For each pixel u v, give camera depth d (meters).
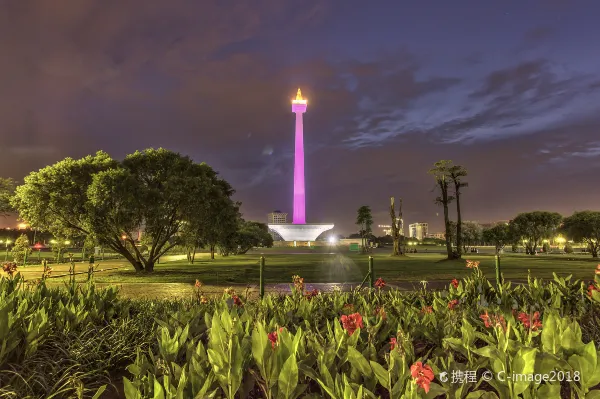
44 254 62.47
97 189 27.91
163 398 2.22
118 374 4.84
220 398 2.70
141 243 36.34
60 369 4.20
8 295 5.62
